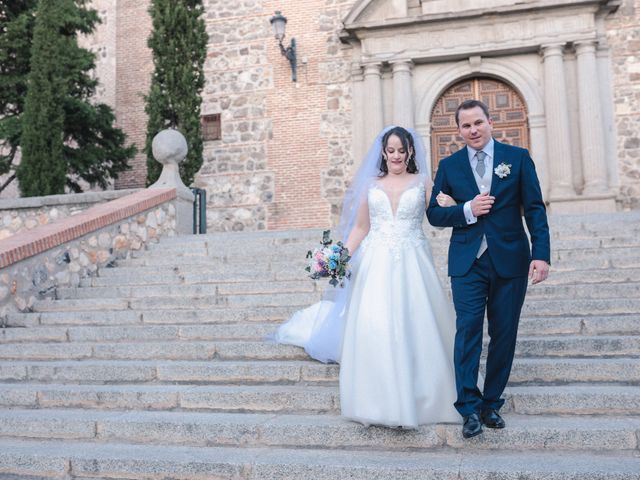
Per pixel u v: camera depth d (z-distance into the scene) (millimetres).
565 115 12438
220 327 5055
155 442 3625
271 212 14188
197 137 11680
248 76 14672
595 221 6754
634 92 12562
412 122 13211
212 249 7387
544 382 3816
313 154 14086
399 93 13180
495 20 12812
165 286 6242
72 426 3760
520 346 4168
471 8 13039
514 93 13188
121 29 15891
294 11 14516
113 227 7434
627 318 4383
